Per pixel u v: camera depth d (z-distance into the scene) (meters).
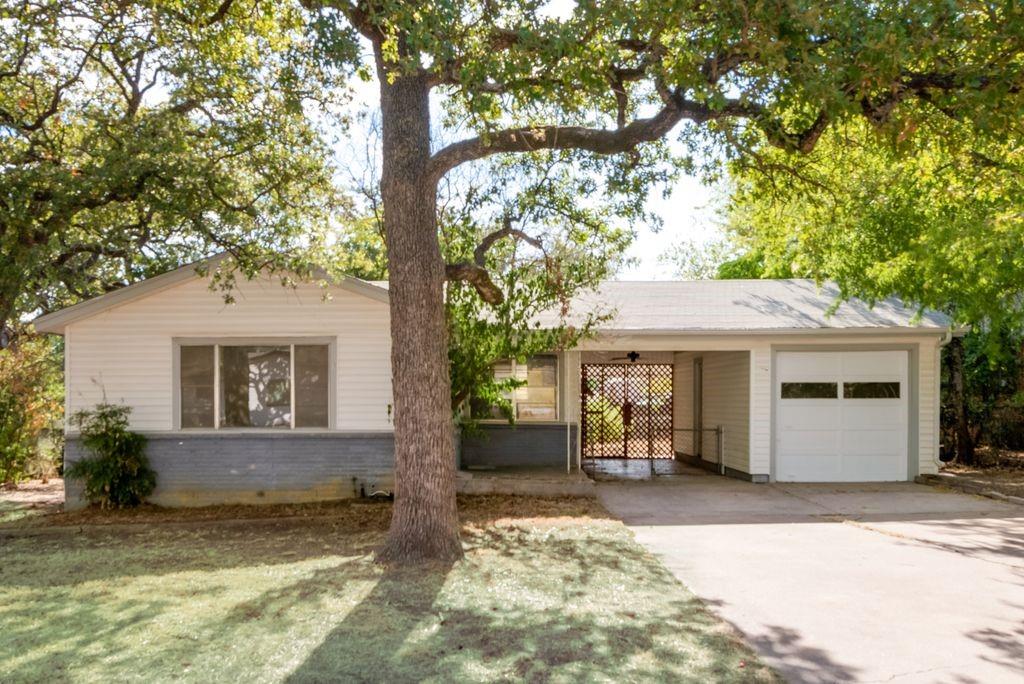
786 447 14.76
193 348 12.66
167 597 6.96
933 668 5.21
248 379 12.68
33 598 7.00
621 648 5.56
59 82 12.05
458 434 13.77
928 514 11.20
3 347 19.17
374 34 8.80
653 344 14.49
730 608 6.57
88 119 12.16
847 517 10.98
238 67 11.88
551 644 5.64
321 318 12.71
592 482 12.95
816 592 7.06
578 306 15.38
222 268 12.06
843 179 12.67
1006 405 16.69
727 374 16.08
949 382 17.66
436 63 7.70
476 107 7.99
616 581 7.44
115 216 13.39
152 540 10.09
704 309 15.43
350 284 12.54
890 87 7.46
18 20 10.70
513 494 12.95
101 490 12.18
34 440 16.91
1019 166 10.52
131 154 10.88
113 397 12.54
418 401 8.36
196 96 12.09
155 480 12.48
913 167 11.27
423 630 5.94
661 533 9.88
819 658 5.39
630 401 19.34
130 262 16.53
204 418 12.62
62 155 11.90
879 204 13.24
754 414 14.71
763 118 8.53
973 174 10.84
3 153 10.66
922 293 13.20
